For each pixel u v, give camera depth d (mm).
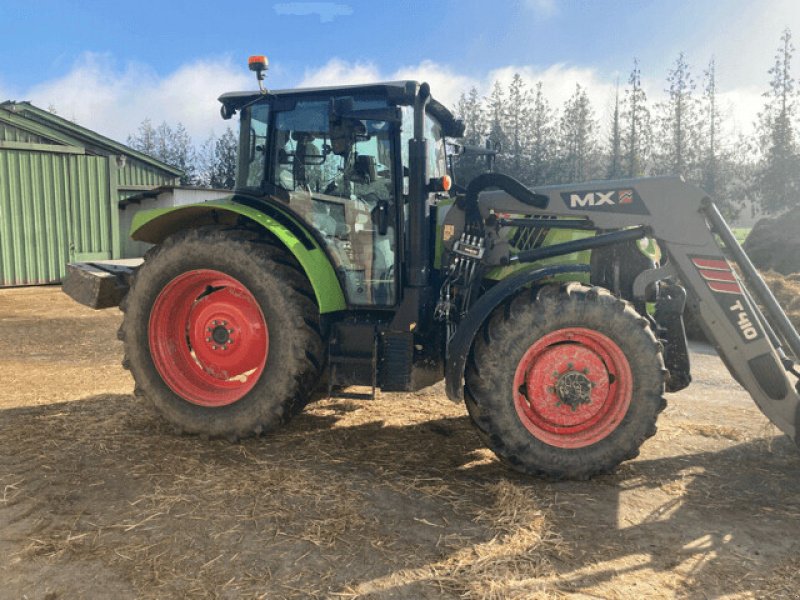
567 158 54562
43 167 13805
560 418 3330
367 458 3543
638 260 3875
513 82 56406
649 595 2209
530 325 3221
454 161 5070
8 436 3809
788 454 3660
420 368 3697
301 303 3648
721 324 3402
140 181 21219
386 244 3766
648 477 3320
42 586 2230
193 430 3787
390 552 2469
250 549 2479
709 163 52031
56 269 14078
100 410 4402
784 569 2391
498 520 2736
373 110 3551
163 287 3871
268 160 3906
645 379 3242
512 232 3820
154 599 2146
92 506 2857
